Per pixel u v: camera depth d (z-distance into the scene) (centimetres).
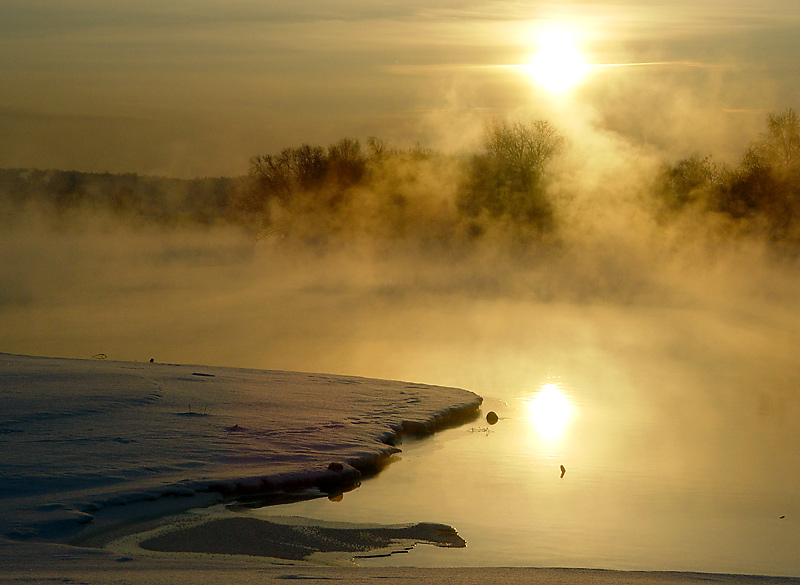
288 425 1541
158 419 1511
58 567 769
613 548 1038
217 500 1151
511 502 1229
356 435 1509
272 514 1129
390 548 1005
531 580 725
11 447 1275
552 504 1225
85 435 1365
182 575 720
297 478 1230
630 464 1485
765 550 1038
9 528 945
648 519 1159
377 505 1194
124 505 1073
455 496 1250
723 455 1570
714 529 1120
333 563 938
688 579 770
